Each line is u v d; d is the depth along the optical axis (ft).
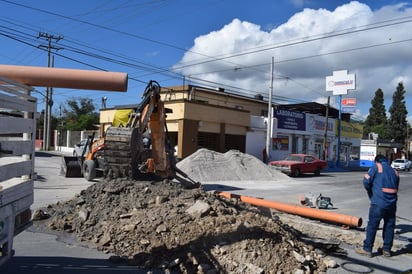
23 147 14.67
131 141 27.66
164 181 28.81
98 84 14.98
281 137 117.08
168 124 90.84
